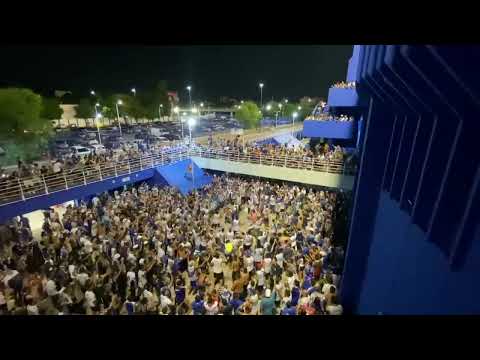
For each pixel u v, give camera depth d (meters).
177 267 10.59
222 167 23.75
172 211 15.70
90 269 10.60
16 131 35.03
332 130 22.55
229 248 11.59
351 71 21.88
